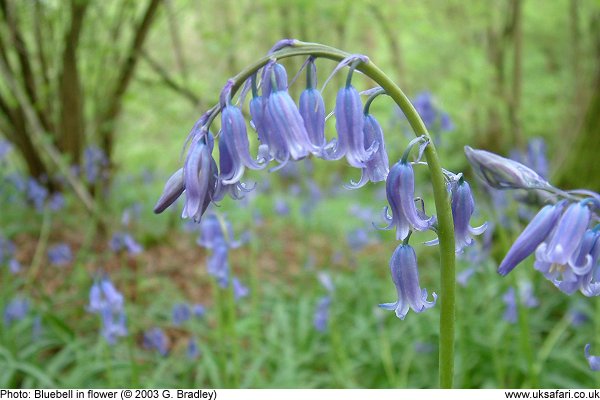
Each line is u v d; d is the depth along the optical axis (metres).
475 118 1.04
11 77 0.65
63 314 0.51
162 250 0.68
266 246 0.75
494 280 0.50
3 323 0.46
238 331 0.47
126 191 0.87
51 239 0.68
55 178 0.76
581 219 0.15
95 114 0.78
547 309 0.52
